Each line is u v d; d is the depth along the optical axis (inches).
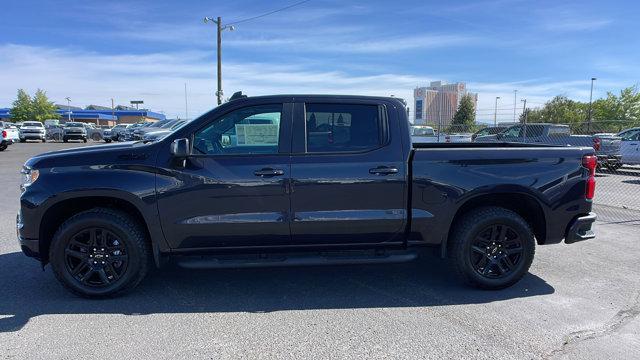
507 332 149.3
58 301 173.0
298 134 175.0
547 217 185.0
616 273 207.3
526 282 196.2
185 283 194.4
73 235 169.2
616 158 670.5
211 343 141.3
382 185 175.2
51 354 133.6
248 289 188.2
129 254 172.1
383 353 135.4
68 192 165.9
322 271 211.5
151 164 169.3
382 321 157.6
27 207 167.2
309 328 152.3
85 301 173.2
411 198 177.2
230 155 172.2
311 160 173.2
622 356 134.7
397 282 197.0
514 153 181.5
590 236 189.5
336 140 176.9
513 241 184.5
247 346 139.6
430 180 177.0
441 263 223.1
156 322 156.1
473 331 149.9
